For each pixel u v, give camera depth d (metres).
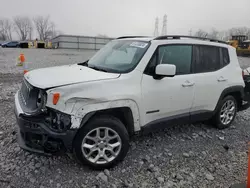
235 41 38.19
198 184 3.07
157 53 3.67
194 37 4.26
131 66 3.49
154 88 3.55
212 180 3.16
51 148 3.03
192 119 4.21
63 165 3.34
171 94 3.75
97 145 3.21
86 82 3.04
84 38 51.81
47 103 2.92
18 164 3.31
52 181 3.00
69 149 3.04
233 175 3.28
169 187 2.99
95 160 3.21
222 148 4.06
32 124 2.96
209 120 4.94
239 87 4.84
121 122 3.35
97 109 3.05
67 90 2.90
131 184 3.02
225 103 4.78
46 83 3.00
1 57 21.77
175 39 3.95
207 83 4.25
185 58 4.02
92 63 4.16
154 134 4.48
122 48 4.02
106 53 4.25
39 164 3.33
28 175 3.09
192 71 4.11
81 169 3.27
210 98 4.38
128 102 3.27
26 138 3.07
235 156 3.80
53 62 17.66
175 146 4.04
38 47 54.09
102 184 2.99
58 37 53.22
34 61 17.97
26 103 3.20
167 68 3.35
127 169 3.32
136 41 3.98
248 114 6.03
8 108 5.74
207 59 4.35
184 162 3.56
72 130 2.94
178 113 3.99
